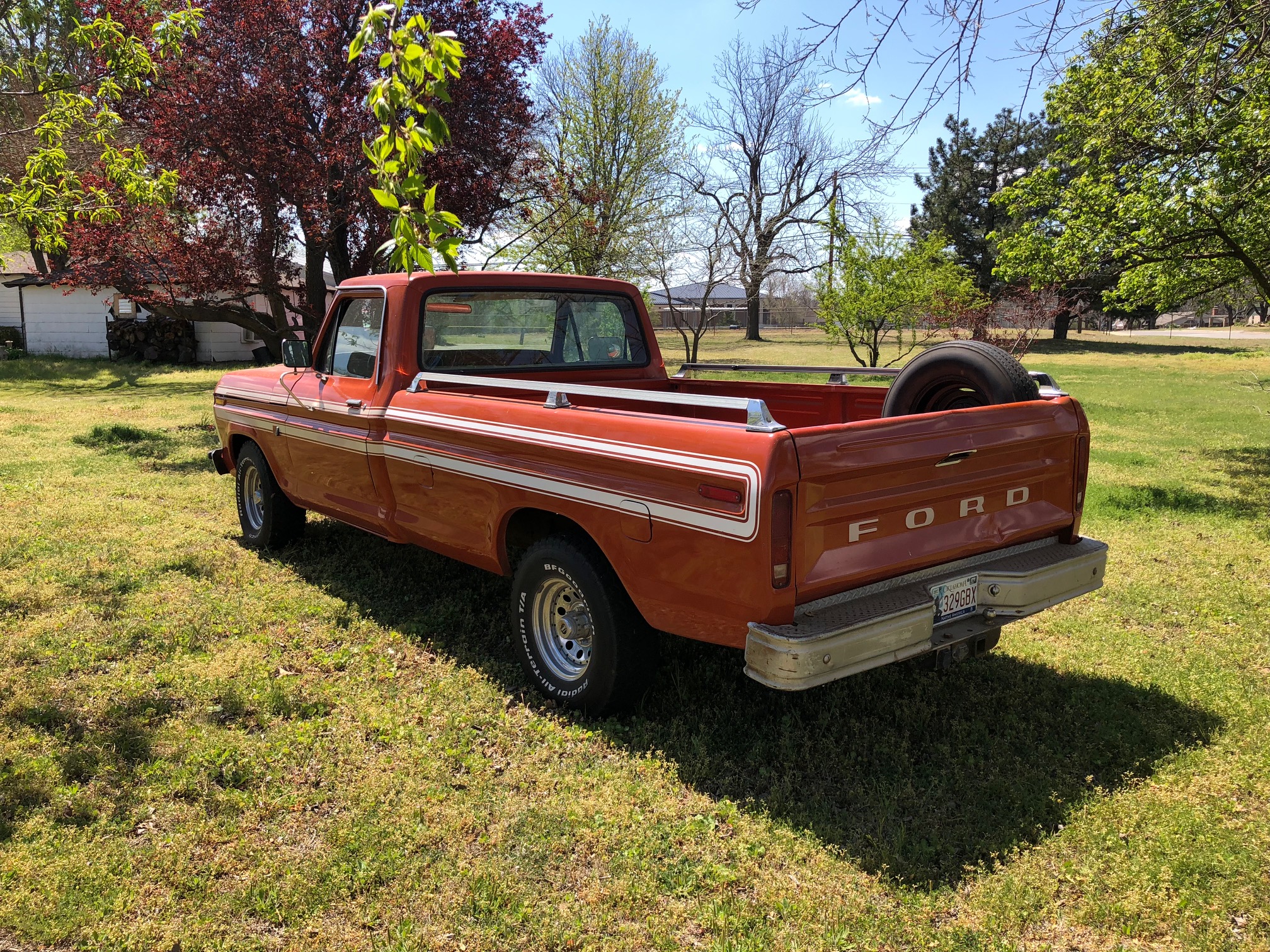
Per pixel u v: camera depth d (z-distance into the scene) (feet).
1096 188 34.30
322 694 13.48
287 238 38.73
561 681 13.23
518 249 69.41
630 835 10.15
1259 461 33.58
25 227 19.51
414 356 16.17
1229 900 9.05
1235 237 34.27
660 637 15.28
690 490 10.59
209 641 15.62
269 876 9.38
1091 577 12.78
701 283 77.41
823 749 12.01
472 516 14.48
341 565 19.92
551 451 12.53
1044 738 12.42
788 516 9.85
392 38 11.28
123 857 9.66
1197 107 20.65
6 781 11.04
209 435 38.42
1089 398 57.67
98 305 81.20
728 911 8.89
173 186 20.88
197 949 8.38
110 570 19.29
